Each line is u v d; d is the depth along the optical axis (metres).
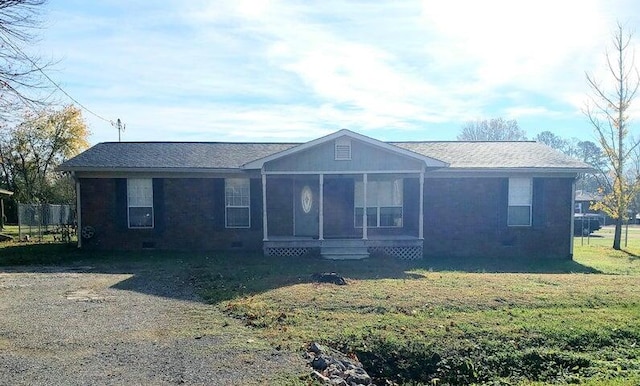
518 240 15.63
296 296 8.41
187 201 15.86
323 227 16.28
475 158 16.23
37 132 35.91
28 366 5.21
